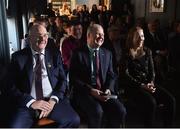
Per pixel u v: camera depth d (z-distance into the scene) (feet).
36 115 7.22
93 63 8.49
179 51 13.67
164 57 14.38
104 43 10.67
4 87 7.93
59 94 7.68
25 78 7.55
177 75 13.29
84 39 11.85
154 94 8.89
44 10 32.24
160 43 15.53
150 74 9.31
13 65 7.63
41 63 7.72
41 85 7.61
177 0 18.47
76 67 8.54
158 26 16.46
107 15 29.35
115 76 8.75
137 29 9.21
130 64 9.16
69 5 52.13
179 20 16.49
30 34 7.72
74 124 7.31
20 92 7.40
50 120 7.15
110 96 8.04
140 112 8.92
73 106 8.24
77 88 8.26
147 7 24.45
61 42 11.84
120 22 20.57
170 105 8.43
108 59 8.70
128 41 9.30
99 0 47.67
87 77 8.46
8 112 7.35
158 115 9.58
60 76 8.07
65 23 15.28
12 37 15.81
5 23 10.18
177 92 12.27
